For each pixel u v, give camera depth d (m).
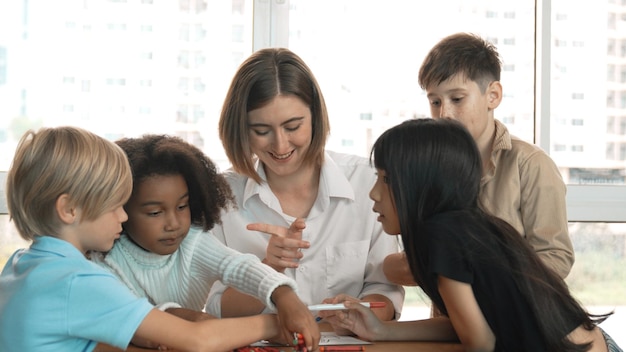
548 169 1.72
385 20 2.32
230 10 2.29
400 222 1.37
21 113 2.24
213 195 1.55
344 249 1.72
